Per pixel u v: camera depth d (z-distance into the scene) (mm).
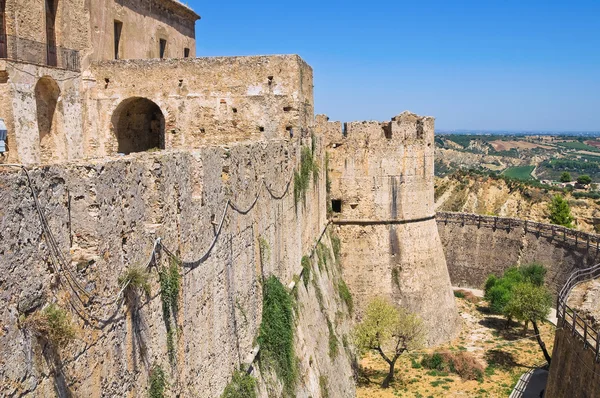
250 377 16188
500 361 33719
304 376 21078
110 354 9055
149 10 34031
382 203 36406
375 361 33656
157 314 10820
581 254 41812
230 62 26406
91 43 27719
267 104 26188
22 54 23297
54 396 7547
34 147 23734
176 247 11578
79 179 8430
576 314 22375
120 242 9367
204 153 13141
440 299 37500
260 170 18359
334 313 30391
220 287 14461
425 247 37250
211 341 13789
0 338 6535
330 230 36188
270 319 18922
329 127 36281
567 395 21656
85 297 8336
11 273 6758
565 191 85500
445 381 30953
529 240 47531
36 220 7293
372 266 36250
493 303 42812
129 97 27422
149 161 10656
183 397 11984
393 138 36188
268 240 19359
